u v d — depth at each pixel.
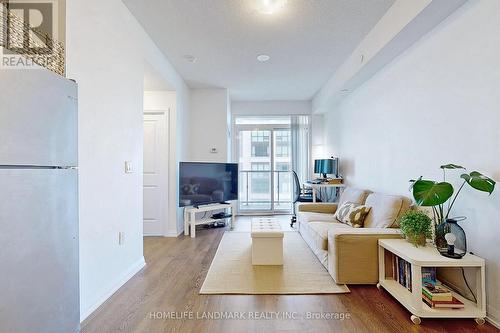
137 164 2.89
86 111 2.00
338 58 3.86
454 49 2.23
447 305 1.92
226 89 5.21
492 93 1.90
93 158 2.08
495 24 1.87
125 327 1.86
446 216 2.16
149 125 4.38
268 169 6.50
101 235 2.20
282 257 3.04
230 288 2.45
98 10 2.15
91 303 2.05
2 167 0.98
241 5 2.57
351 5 2.59
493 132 1.90
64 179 1.31
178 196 4.40
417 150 2.76
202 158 5.18
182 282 2.58
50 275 1.21
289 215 6.32
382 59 3.14
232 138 6.33
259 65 4.08
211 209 4.63
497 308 1.88
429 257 1.97
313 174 6.26
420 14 2.24
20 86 1.05
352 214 3.30
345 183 4.92
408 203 2.81
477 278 1.93
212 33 3.10
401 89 3.03
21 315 1.04
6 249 0.98
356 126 4.37
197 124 5.20
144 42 3.04
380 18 2.83
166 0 2.50
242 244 3.86
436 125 2.47
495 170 1.89
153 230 4.38
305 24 2.92
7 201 0.98
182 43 3.34
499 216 1.87
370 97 3.82
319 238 2.96
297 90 5.46
